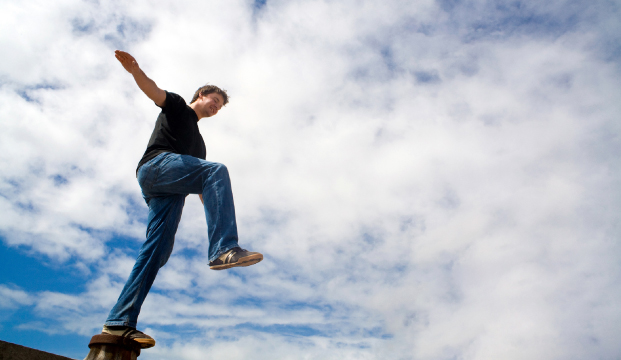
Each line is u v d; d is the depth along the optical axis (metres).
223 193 2.82
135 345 2.53
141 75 2.88
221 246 2.67
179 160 2.95
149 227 2.98
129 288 2.68
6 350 1.90
